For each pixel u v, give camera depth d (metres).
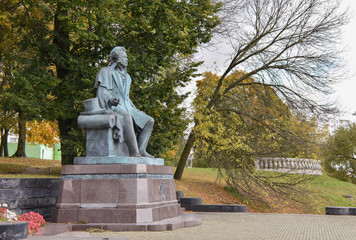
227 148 24.09
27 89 16.50
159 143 19.94
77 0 15.81
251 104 26.42
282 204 25.61
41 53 18.41
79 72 18.64
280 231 9.67
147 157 10.83
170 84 19.59
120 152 11.00
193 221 10.62
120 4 16.72
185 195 23.17
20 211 11.06
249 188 24.52
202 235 8.53
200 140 25.53
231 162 25.41
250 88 27.38
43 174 22.27
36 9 18.16
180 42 20.14
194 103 24.95
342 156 51.06
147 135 11.62
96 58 19.11
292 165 29.09
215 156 25.50
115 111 11.12
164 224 9.39
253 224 11.40
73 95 18.05
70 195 10.01
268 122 26.05
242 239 7.98
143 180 9.95
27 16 19.03
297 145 23.83
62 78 19.53
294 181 24.95
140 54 18.62
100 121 10.46
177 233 8.85
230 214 15.50
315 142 24.16
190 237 8.15
